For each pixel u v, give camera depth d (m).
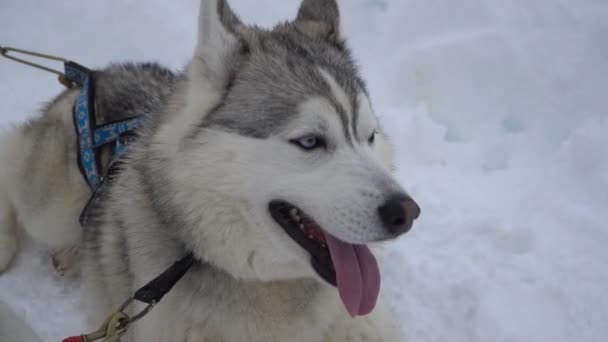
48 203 1.46
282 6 2.38
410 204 1.10
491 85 2.02
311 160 1.13
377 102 2.00
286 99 1.14
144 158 1.19
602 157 1.70
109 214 1.27
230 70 1.17
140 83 1.47
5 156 1.50
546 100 1.96
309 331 1.20
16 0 2.44
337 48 1.26
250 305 1.17
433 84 2.04
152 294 1.14
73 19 2.35
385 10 2.37
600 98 1.93
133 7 2.33
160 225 1.18
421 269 1.51
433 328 1.43
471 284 1.46
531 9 2.23
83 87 1.48
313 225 1.16
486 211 1.62
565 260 1.51
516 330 1.40
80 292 1.50
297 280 1.19
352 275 1.14
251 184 1.13
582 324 1.41
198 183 1.13
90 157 1.40
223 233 1.14
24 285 1.50
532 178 1.71
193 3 2.43
